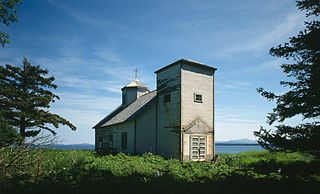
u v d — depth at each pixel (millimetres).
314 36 10156
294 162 16672
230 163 20000
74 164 12867
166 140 24844
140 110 25953
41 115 29906
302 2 10797
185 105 23703
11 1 16000
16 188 7656
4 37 16375
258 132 10875
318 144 9953
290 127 10547
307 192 7758
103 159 17953
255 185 8289
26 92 30672
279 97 11148
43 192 7605
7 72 29703
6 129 16219
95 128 36781
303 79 10805
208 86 25578
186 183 8406
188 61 24125
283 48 10961
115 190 7746
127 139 26781
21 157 9594
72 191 7629
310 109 10461
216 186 8141
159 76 27000
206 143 24594
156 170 12852
